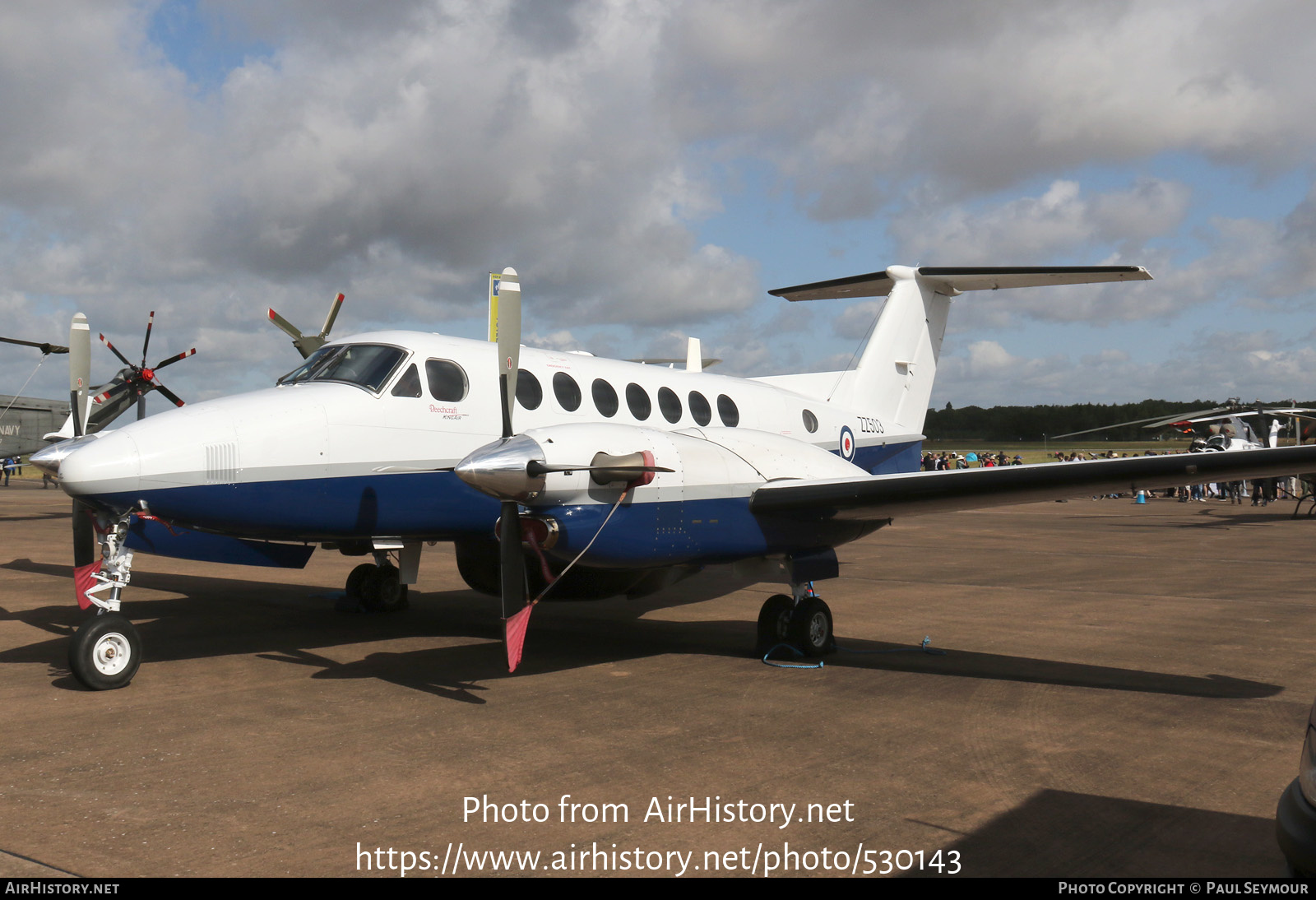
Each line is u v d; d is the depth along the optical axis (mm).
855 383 11523
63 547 15797
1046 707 5695
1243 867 3336
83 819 3752
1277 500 35906
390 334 7605
